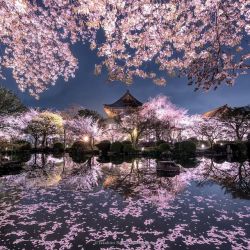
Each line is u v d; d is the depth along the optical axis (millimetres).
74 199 10328
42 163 23953
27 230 6828
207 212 8539
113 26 5738
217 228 6984
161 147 31891
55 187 12859
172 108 39469
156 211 8641
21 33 6875
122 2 5344
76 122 41188
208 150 32500
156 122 35281
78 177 16141
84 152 35625
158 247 5750
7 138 34469
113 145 33250
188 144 30516
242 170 19250
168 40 6461
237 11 5809
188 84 6527
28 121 38906
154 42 6488
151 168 20266
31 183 13969
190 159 27547
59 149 40094
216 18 5871
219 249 5637
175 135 45625
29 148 39250
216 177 16078
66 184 13719
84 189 12383
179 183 14062
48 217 7953
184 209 8906
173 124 39688
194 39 6441
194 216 8086
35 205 9352
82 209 8867
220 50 6156
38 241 6094
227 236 6391
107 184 13766
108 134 43781
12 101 30828
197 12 5793
